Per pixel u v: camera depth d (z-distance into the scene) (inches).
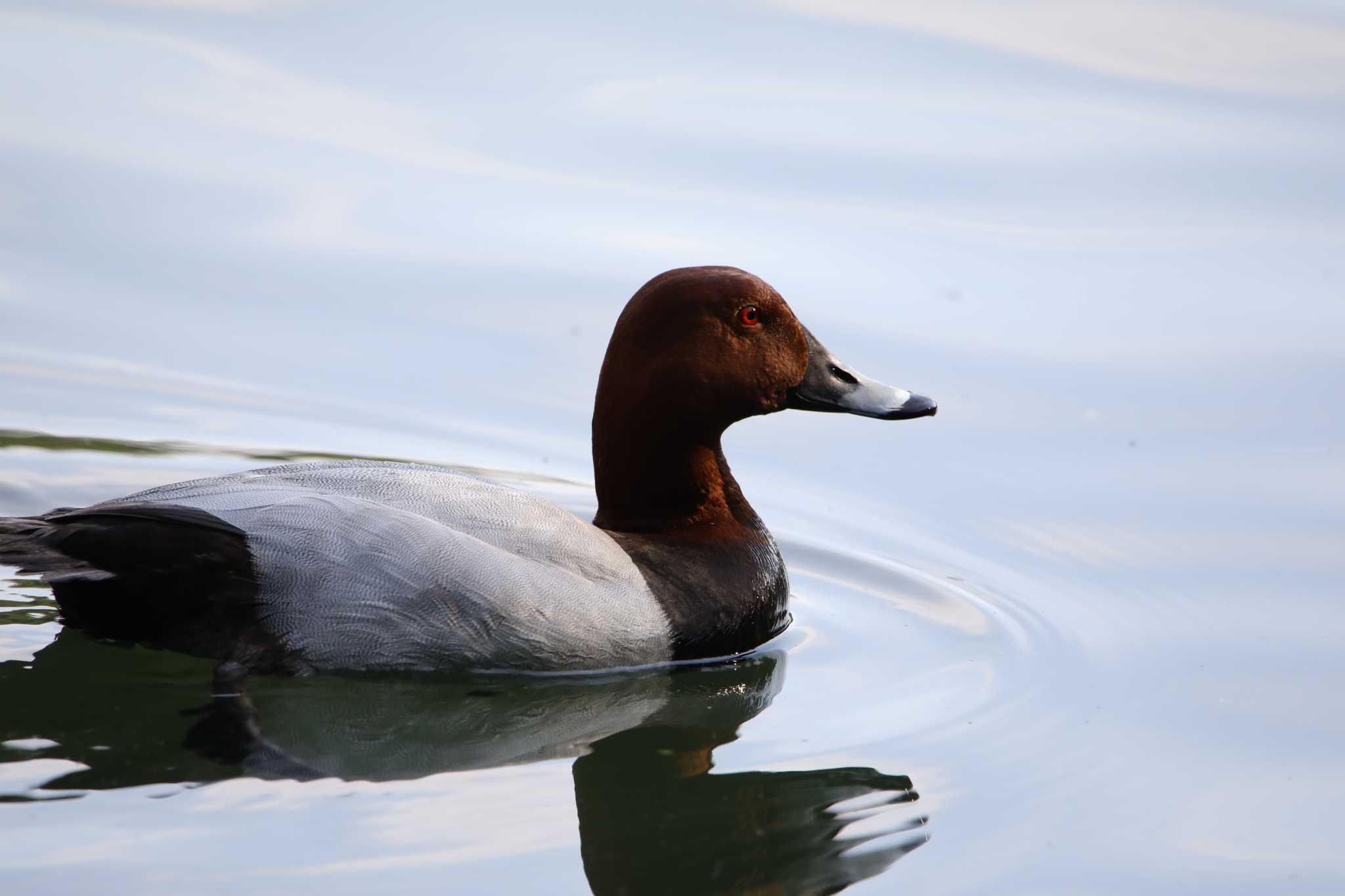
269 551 398.9
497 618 403.9
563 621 410.3
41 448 569.9
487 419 610.2
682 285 444.5
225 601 399.9
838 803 373.7
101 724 386.9
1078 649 463.2
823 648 463.8
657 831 359.9
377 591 399.2
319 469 426.9
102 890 310.5
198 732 384.8
